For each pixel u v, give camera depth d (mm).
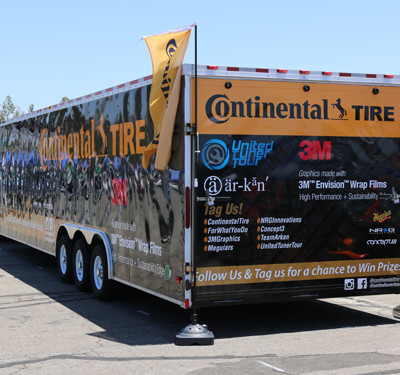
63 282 11758
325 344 7316
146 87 8258
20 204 14328
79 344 7328
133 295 10500
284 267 7770
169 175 7633
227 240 7488
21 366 6434
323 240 7945
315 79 7844
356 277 8148
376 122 8172
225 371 6203
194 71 7289
